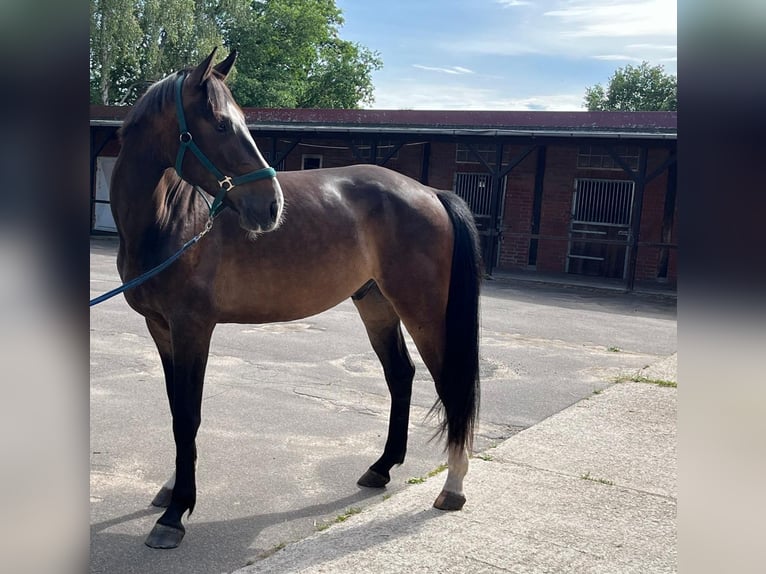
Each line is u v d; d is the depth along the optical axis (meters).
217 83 2.88
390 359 3.83
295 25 33.22
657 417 5.05
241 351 6.80
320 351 6.96
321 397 5.37
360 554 2.81
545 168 14.95
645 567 2.82
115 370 5.79
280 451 4.16
